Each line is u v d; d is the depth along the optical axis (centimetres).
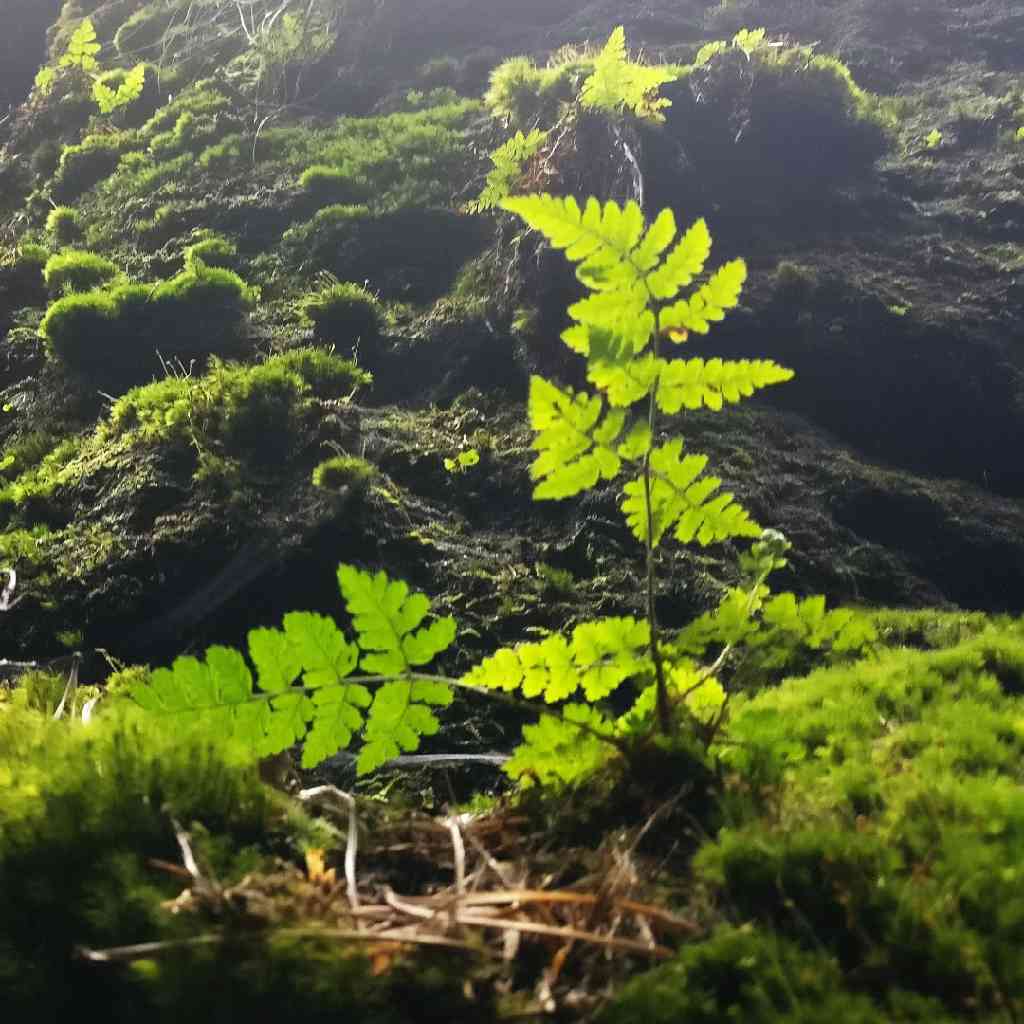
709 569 488
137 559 503
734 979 156
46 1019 158
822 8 1159
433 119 967
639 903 169
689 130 804
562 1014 154
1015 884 172
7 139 1193
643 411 597
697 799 202
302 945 153
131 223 895
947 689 288
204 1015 148
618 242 196
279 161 938
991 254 737
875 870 173
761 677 339
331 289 718
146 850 177
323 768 353
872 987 157
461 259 778
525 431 595
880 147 856
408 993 154
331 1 1170
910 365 643
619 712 384
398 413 626
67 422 677
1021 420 623
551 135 772
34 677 344
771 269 710
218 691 189
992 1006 152
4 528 562
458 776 366
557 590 475
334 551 498
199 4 1282
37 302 848
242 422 566
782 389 643
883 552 530
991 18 1104
